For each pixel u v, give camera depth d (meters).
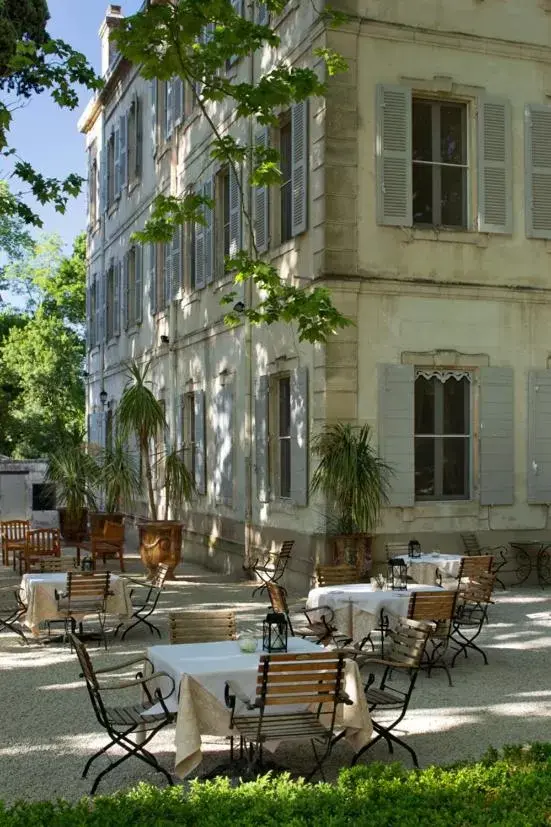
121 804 4.57
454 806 4.53
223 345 18.27
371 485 13.08
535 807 4.47
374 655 7.57
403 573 10.05
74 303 45.12
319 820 4.40
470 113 15.04
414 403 14.32
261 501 16.06
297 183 14.77
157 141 22.92
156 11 8.53
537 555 14.62
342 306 13.91
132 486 19.44
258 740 5.84
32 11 13.23
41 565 12.56
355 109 14.15
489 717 7.51
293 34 15.20
